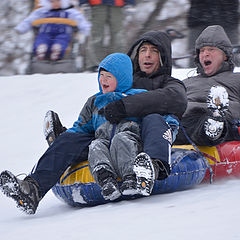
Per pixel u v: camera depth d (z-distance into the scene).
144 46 15.00
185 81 18.19
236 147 15.02
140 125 13.01
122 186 12.02
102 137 13.05
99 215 10.84
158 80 14.67
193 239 8.09
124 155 12.19
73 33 31.98
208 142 14.49
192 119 15.83
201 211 9.97
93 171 12.27
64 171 13.01
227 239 7.93
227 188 12.63
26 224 11.05
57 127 14.88
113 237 8.73
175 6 55.06
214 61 17.73
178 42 52.38
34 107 26.17
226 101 14.10
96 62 31.05
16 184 11.89
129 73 13.56
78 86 28.50
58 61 32.38
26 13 55.75
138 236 8.61
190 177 13.34
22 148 21.34
